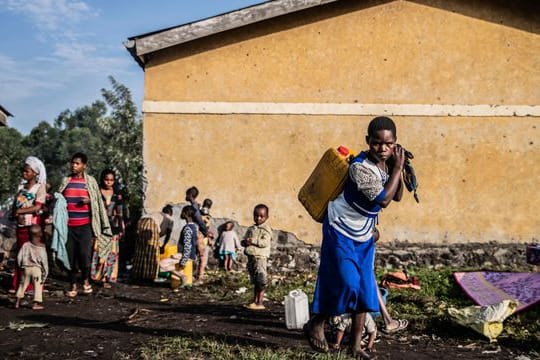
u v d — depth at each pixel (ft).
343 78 37.17
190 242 31.91
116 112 106.73
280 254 36.42
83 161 28.73
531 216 36.91
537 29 37.24
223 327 21.74
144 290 31.30
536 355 19.25
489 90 37.22
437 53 37.27
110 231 31.58
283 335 20.57
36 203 27.48
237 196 37.04
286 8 35.91
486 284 29.07
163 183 37.04
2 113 35.65
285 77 37.17
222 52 37.19
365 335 18.52
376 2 37.29
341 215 15.94
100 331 20.76
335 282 15.81
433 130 37.06
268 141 37.09
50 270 34.73
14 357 17.29
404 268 35.96
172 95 37.17
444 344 20.51
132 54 36.27
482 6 37.29
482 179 37.04
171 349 17.89
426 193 36.94
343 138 37.04
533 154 37.09
